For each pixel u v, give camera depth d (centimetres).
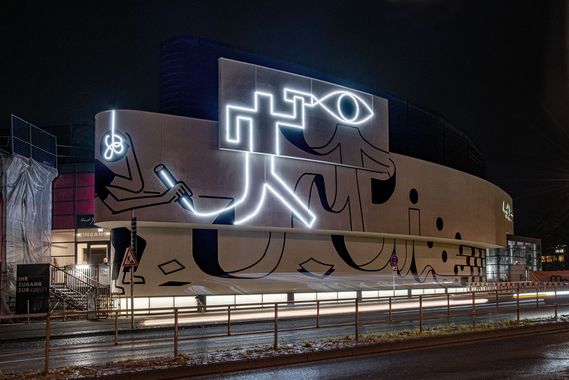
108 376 1198
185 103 3284
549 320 2327
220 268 3241
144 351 1716
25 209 3384
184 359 1402
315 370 1341
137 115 3053
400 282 4188
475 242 5022
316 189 3559
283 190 3412
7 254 3159
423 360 1469
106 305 3100
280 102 3412
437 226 4466
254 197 3297
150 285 3059
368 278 3919
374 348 1638
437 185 4525
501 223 5753
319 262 3638
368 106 3875
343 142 3694
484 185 5291
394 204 4059
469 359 1477
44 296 2773
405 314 2978
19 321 2838
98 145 3077
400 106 4450
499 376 1223
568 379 1184
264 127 3334
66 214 4381
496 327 2050
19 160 3334
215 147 3219
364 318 2747
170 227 3136
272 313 2948
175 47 3359
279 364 1441
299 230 3503
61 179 4419
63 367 1391
